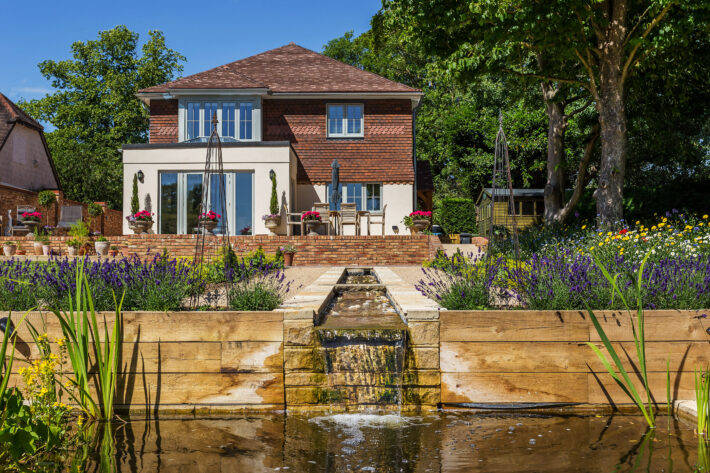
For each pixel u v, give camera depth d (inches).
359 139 808.3
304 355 207.6
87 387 189.8
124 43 1488.7
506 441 167.0
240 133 776.3
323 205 684.1
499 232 625.0
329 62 930.7
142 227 622.8
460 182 1339.8
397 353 207.0
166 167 683.4
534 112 1206.9
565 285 230.8
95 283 237.6
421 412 203.5
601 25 549.0
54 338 207.2
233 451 158.1
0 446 149.9
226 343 207.2
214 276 373.7
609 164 550.6
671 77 683.4
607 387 205.2
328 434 175.2
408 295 290.7
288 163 691.4
